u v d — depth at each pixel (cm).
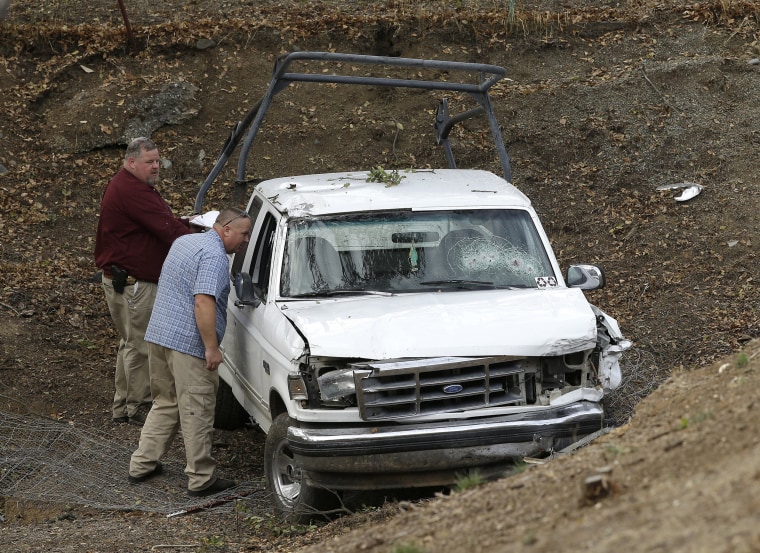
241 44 5138
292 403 2106
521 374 2094
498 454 2031
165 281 2441
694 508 1214
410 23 5212
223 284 2412
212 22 5209
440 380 2041
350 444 2008
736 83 4694
